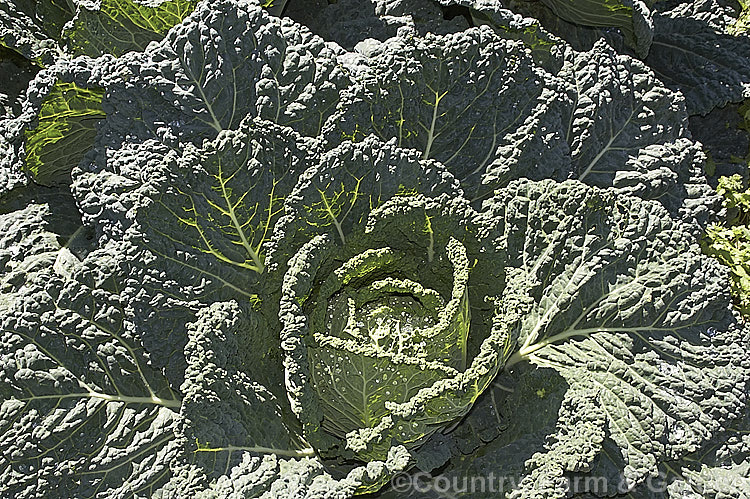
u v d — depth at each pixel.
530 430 1.25
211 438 1.19
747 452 1.29
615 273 1.28
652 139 1.36
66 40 1.32
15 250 1.29
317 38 1.25
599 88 1.34
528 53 1.30
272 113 1.24
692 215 1.35
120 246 1.21
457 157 1.31
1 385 1.20
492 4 1.30
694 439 1.24
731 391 1.25
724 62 1.49
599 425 1.22
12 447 1.19
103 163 1.22
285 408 1.26
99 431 1.22
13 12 1.38
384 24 1.36
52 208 1.33
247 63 1.24
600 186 1.35
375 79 1.27
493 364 1.19
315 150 1.24
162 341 1.22
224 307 1.22
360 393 1.18
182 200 1.22
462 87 1.29
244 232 1.25
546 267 1.28
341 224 1.25
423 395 1.16
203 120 1.23
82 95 1.26
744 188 1.50
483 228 1.25
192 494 1.18
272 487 1.19
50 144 1.30
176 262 1.22
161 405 1.24
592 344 1.27
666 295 1.27
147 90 1.22
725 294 1.27
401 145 1.30
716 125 1.54
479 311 1.26
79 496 1.20
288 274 1.21
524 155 1.30
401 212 1.23
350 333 1.21
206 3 1.23
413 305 1.23
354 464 1.25
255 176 1.23
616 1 1.36
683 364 1.26
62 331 1.22
